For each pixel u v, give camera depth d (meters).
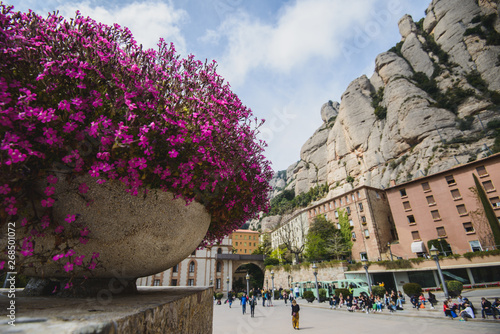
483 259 22.95
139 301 1.61
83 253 1.73
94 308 1.27
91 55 1.74
